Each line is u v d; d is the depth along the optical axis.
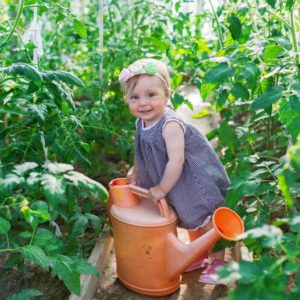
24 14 3.37
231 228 1.81
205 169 2.04
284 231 2.24
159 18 3.45
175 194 2.04
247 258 2.02
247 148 2.69
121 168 3.15
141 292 1.97
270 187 1.83
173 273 1.89
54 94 1.91
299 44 2.11
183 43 3.26
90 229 2.39
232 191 1.86
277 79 2.21
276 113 2.30
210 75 1.84
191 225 2.08
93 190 1.69
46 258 1.61
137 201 2.00
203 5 3.82
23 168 1.67
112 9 4.38
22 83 2.02
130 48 3.20
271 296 1.04
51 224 2.14
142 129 2.05
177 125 1.94
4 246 1.86
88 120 2.62
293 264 1.12
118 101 3.17
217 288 2.02
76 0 5.18
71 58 4.52
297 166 1.17
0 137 2.09
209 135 2.73
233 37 2.16
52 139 1.98
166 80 1.97
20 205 1.68
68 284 1.67
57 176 1.65
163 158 2.00
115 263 2.22
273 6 2.04
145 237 1.86
